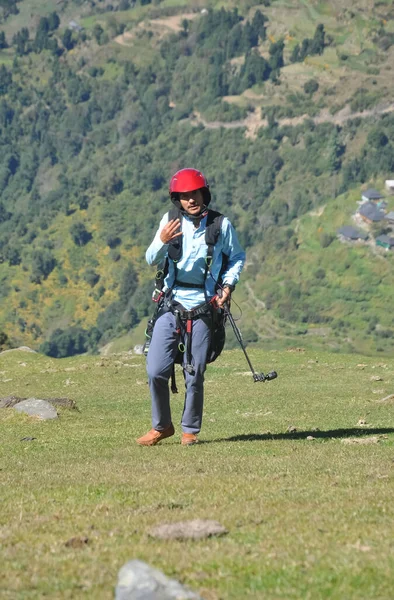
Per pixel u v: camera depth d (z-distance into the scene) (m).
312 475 16.66
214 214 21.97
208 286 22.14
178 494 15.16
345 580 9.98
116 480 16.97
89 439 25.72
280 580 10.05
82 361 56.38
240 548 11.37
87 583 10.10
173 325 22.31
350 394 38.53
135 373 50.75
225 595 9.68
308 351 56.75
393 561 10.55
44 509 14.45
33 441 25.56
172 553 11.23
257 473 17.16
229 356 55.12
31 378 50.28
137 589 9.06
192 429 23.05
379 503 13.84
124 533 12.42
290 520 12.86
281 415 31.67
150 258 22.17
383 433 24.73
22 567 10.84
